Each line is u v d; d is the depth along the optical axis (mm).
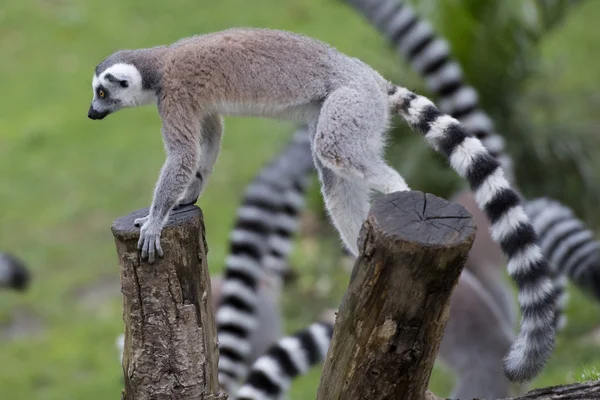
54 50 25047
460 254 5715
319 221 18312
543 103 18906
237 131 22203
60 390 14281
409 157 16562
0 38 25672
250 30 8461
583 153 17328
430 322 6008
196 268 7074
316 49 8266
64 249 18297
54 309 16688
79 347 15484
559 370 13055
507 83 17062
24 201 19812
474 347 11422
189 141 8133
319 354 10695
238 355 11500
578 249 11688
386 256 5781
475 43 16641
